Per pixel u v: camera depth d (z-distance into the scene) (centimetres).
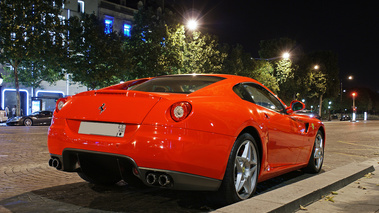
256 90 418
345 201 372
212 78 393
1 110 2827
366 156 830
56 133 334
